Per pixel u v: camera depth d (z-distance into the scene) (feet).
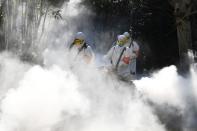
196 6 63.00
